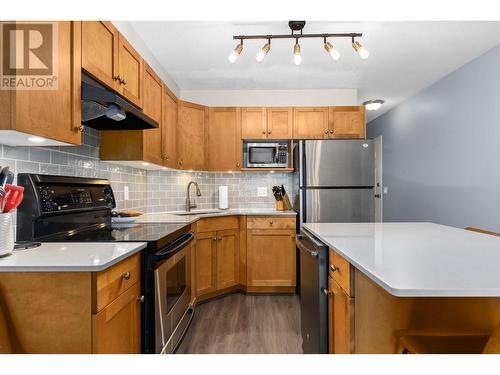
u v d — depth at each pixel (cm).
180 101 295
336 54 211
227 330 221
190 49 261
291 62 288
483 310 113
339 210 305
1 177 113
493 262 97
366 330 113
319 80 336
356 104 362
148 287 142
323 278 142
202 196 352
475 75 287
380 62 291
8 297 105
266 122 333
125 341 127
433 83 352
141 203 294
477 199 288
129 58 189
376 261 99
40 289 105
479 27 229
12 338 106
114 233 166
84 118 162
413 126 400
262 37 217
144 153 217
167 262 161
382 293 114
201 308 266
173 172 330
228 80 332
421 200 383
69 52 130
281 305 273
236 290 310
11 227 114
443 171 338
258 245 303
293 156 339
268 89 360
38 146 156
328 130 332
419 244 128
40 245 132
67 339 105
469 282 77
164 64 290
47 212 147
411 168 407
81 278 105
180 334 189
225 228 298
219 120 333
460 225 311
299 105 361
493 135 268
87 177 201
